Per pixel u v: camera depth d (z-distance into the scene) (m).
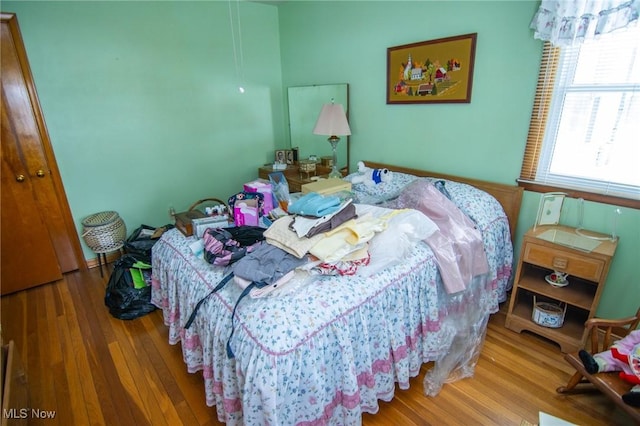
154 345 2.07
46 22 2.50
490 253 2.06
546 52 1.93
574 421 1.51
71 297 2.59
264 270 1.39
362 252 1.56
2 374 1.41
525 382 1.73
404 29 2.55
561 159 2.07
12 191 2.54
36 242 2.68
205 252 1.70
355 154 3.25
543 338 2.02
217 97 3.44
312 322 1.27
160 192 3.32
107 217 2.93
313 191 2.43
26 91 2.49
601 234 1.93
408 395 1.68
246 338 1.23
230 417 1.38
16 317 2.35
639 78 1.72
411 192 2.13
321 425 1.33
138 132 3.07
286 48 3.64
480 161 2.39
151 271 2.40
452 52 2.30
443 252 1.78
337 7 2.98
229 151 3.66
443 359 1.82
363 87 2.99
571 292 1.94
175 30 3.05
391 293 1.54
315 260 1.49
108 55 2.79
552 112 2.04
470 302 2.00
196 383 1.79
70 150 2.79
